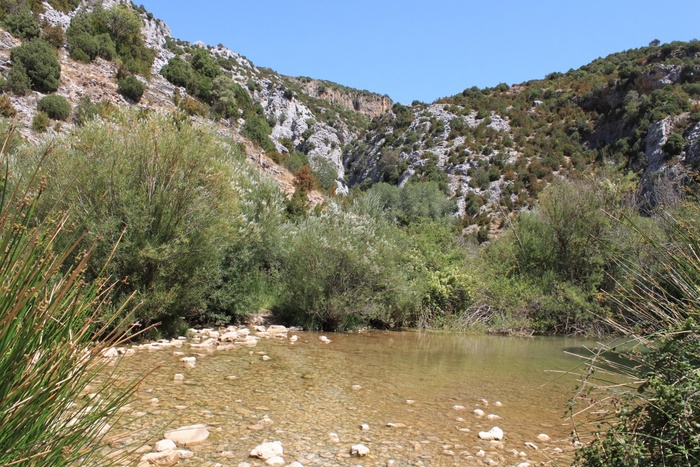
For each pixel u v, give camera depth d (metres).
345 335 9.84
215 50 83.88
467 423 4.40
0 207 1.64
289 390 5.10
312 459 3.33
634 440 2.46
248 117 38.81
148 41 42.56
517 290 13.54
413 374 6.39
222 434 3.67
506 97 75.88
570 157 56.53
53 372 1.66
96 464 2.01
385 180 67.12
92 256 6.49
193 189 7.52
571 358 8.41
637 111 50.47
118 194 6.95
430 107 78.38
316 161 48.69
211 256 8.02
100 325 6.69
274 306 11.28
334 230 10.76
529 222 16.72
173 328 7.89
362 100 145.25
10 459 1.49
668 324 2.76
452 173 60.47
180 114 8.53
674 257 3.02
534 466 3.37
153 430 3.57
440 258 13.95
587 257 13.93
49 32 30.06
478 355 8.36
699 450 2.26
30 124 21.58
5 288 1.51
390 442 3.78
